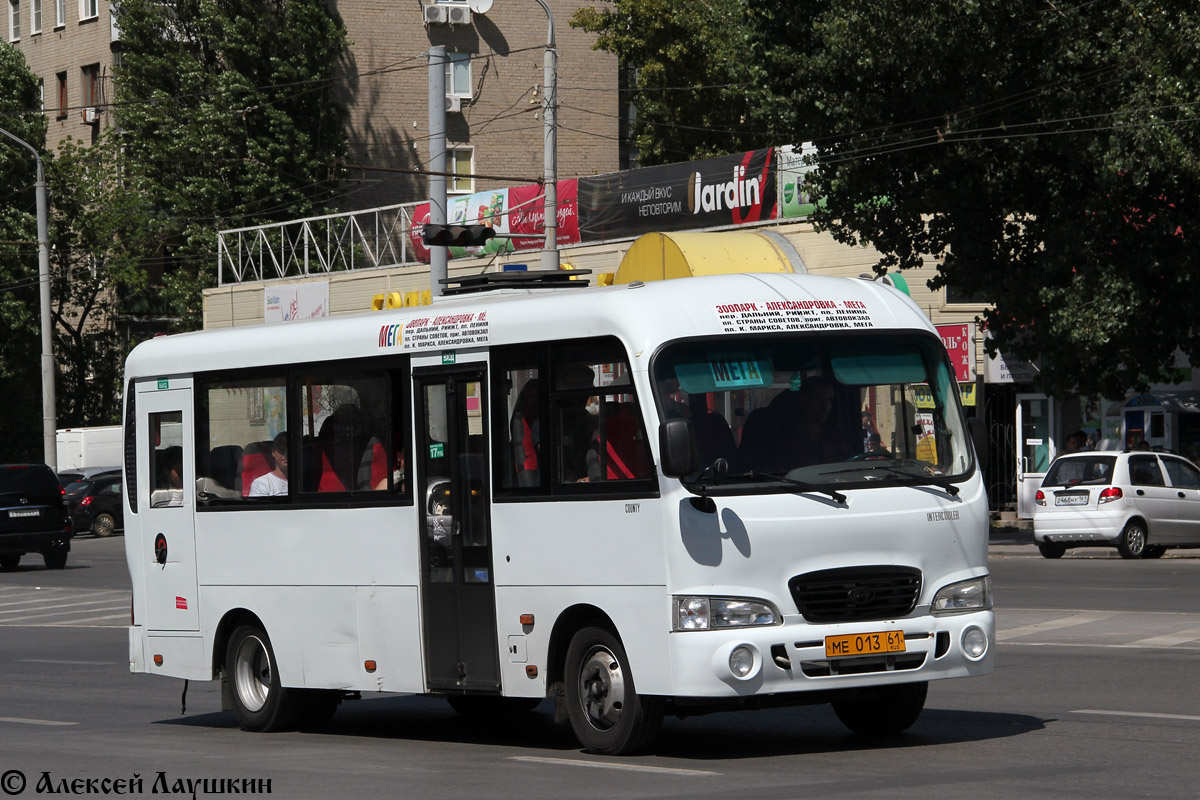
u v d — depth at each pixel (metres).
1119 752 13.37
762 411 13.66
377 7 78.75
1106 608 26.16
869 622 13.37
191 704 20.39
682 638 13.05
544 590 14.29
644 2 67.62
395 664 15.79
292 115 75.38
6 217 82.38
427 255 61.31
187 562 18.19
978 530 14.04
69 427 86.19
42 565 52.75
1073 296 38.19
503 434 14.81
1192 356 39.44
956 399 14.41
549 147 41.03
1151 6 37.28
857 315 14.27
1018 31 37.44
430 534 15.49
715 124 69.62
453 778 13.11
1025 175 39.91
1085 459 39.66
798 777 12.52
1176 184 36.84
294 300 66.25
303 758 14.82
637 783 12.44
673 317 13.74
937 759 13.29
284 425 17.12
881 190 40.16
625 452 13.65
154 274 86.25
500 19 81.38
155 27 74.50
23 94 84.94
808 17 39.62
